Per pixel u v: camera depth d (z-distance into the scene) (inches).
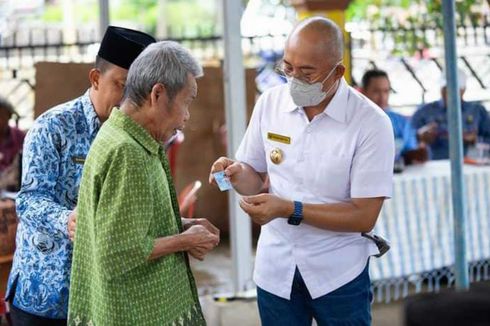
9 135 207.3
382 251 105.2
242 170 105.7
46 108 213.0
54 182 93.5
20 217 92.5
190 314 86.7
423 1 301.3
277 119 102.9
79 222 83.1
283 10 341.1
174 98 81.4
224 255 245.8
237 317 181.0
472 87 288.8
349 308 103.0
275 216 96.3
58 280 93.8
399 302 187.3
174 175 225.6
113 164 78.1
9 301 99.7
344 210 97.7
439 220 183.2
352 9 323.3
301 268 102.4
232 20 181.3
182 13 583.5
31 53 276.7
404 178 178.9
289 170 101.7
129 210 77.9
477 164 195.8
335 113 98.1
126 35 92.6
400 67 287.4
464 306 43.1
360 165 97.5
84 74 215.6
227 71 182.4
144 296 81.1
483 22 293.0
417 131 219.1
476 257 188.9
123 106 82.6
